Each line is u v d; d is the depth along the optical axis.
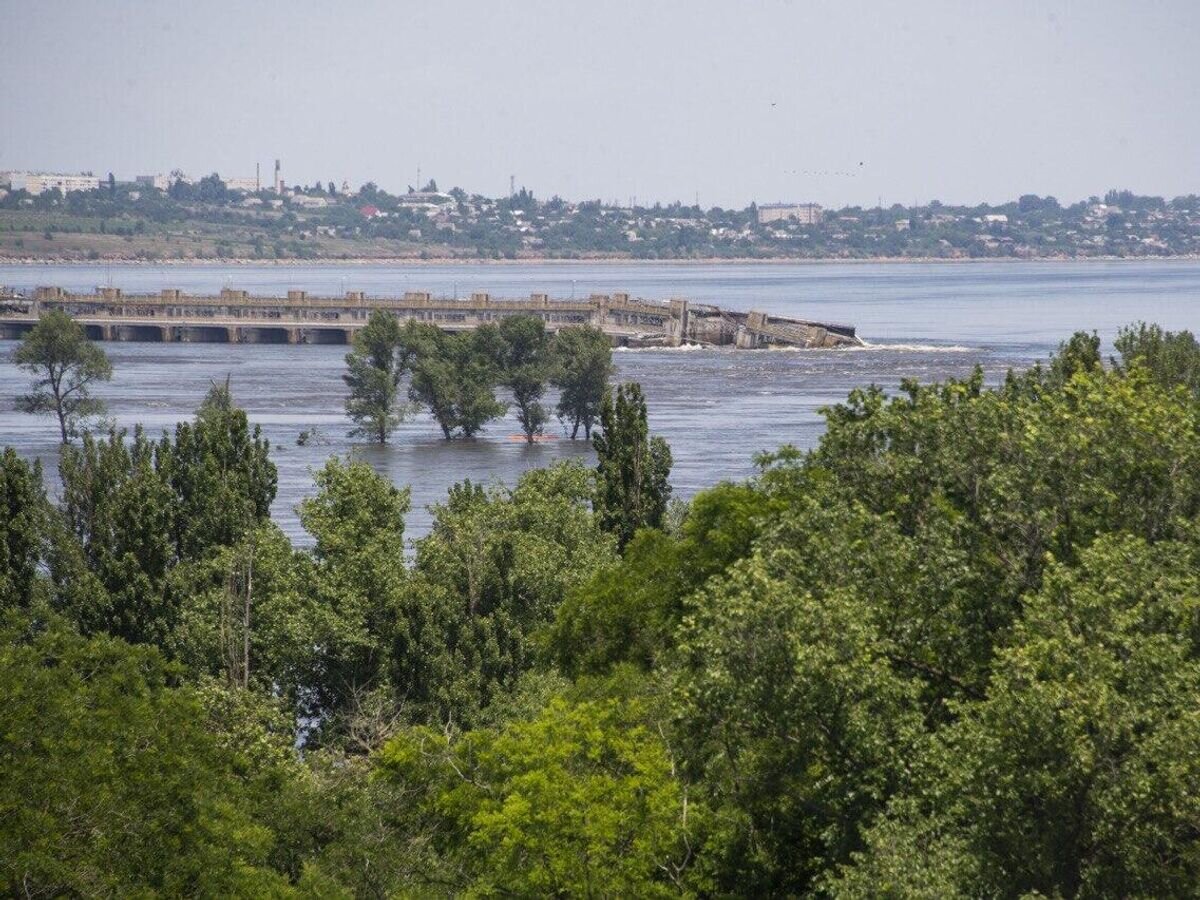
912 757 153.38
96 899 142.75
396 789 188.75
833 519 179.00
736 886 167.62
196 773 163.38
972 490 186.75
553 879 163.38
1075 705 137.88
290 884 169.62
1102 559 157.00
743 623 157.75
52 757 152.00
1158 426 184.75
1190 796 135.25
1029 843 139.75
